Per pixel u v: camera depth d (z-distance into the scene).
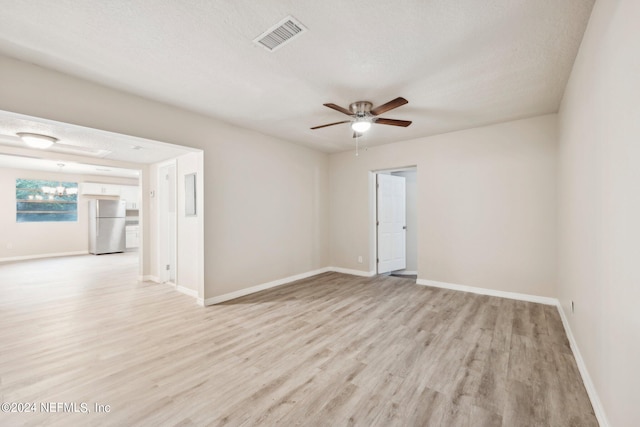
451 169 4.22
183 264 4.15
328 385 1.89
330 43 2.04
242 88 2.76
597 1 1.59
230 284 3.83
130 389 1.84
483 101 3.08
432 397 1.76
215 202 3.65
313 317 3.12
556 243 3.45
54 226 7.57
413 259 6.22
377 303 3.60
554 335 2.63
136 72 2.45
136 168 4.86
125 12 1.72
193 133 3.40
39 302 3.66
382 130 4.13
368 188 5.17
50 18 1.76
